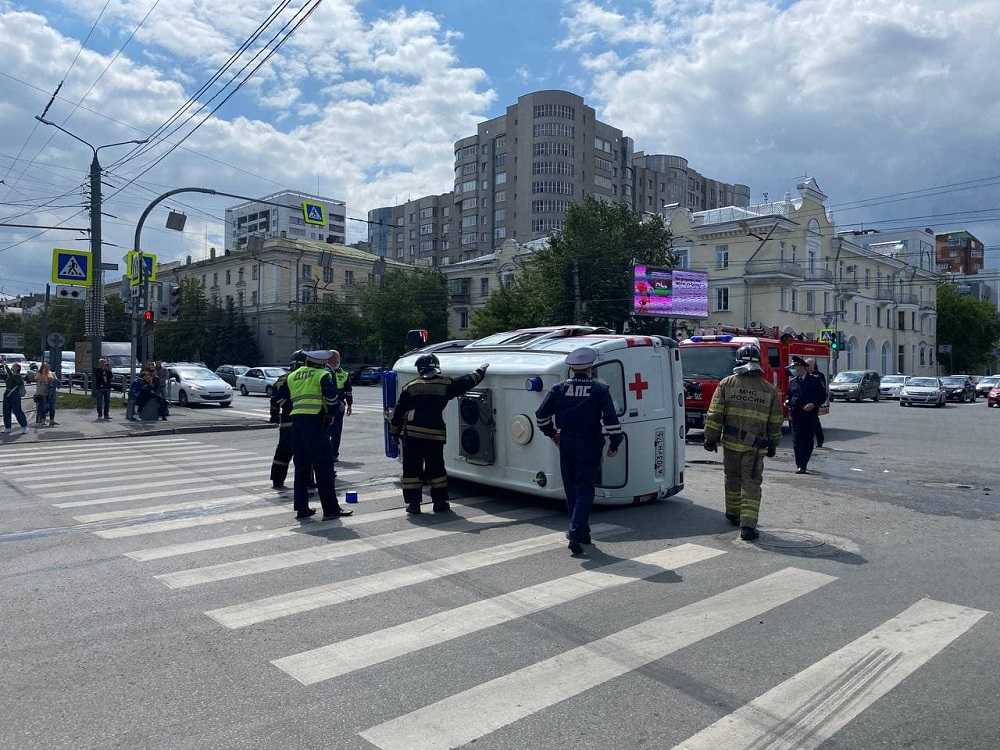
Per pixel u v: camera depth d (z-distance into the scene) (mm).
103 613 4918
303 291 61500
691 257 50000
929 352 70188
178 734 3365
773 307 46906
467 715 3545
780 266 46562
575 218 41375
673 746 3291
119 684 3865
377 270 52875
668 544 6738
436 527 7398
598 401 6434
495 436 8438
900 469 11484
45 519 7840
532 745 3285
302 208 23750
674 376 8766
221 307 62000
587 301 40344
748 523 6852
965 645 4414
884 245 69500
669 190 112062
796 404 10953
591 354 6488
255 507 8406
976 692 3818
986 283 108188
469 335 48969
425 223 113250
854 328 56969
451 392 8023
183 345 62406
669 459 8656
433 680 3912
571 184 91562
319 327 56062
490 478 8539
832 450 14188
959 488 9734
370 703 3662
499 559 6211
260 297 62375
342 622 4746
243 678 3932
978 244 112688
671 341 8750
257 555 6340
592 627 4660
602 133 96438
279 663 4121
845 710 3623
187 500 8836
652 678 3947
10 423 17672
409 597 5230
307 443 7656
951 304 74938
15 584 5555
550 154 90625
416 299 57406
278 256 60844
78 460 12734
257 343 62625
